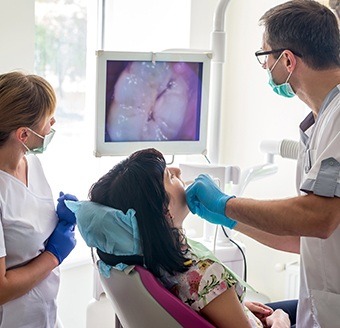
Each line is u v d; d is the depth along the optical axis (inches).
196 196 67.1
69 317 109.7
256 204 63.0
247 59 118.1
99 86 82.7
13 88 64.3
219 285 61.7
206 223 95.3
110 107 83.9
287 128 112.8
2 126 64.1
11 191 66.4
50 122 67.8
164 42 120.0
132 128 85.9
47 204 70.7
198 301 61.4
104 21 116.0
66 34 110.8
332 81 65.0
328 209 59.5
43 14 106.8
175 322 58.3
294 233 61.2
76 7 111.8
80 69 113.7
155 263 61.1
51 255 69.0
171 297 58.1
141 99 85.6
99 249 62.7
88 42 114.9
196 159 118.8
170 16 119.0
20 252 66.6
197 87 89.1
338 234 64.7
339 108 62.5
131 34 119.2
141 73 84.9
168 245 61.2
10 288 63.6
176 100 88.0
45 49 108.0
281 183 114.2
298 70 65.9
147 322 59.9
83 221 62.1
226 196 65.8
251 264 121.7
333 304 66.5
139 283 59.3
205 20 117.3
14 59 92.0
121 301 61.8
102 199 62.6
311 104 67.6
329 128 62.9
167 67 86.4
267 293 119.3
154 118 87.0
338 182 59.2
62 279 107.7
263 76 115.5
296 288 109.9
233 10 119.5
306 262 68.4
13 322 68.0
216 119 92.4
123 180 61.3
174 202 64.2
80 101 114.1
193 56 87.9
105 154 85.2
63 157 112.5
